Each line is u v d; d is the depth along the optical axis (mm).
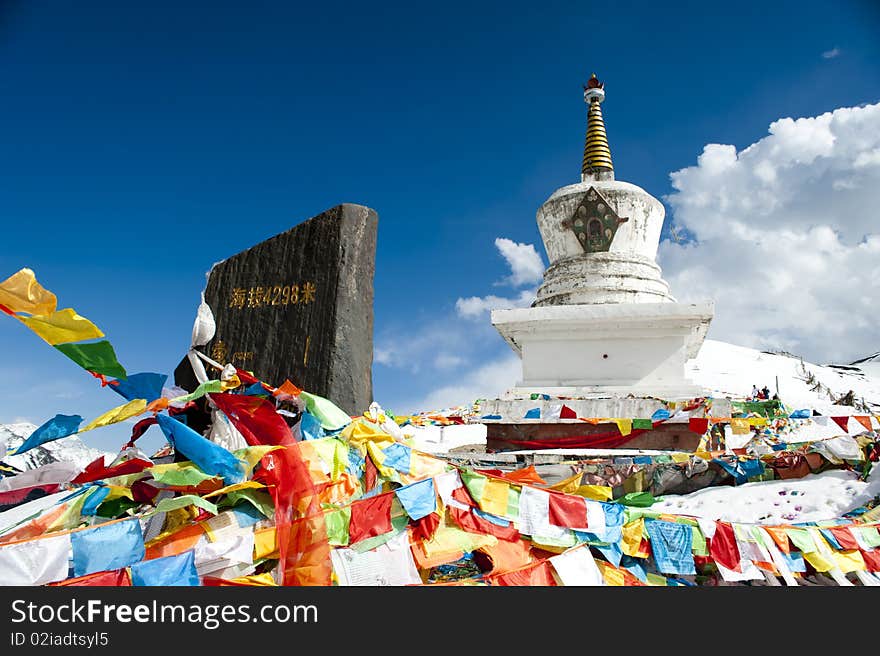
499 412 13633
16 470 8609
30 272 4375
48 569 3988
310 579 4820
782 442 12180
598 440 13094
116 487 5293
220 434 6770
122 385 5855
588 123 21172
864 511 7586
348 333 9117
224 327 10391
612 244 17703
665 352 15141
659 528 5988
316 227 9805
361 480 6410
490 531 5895
